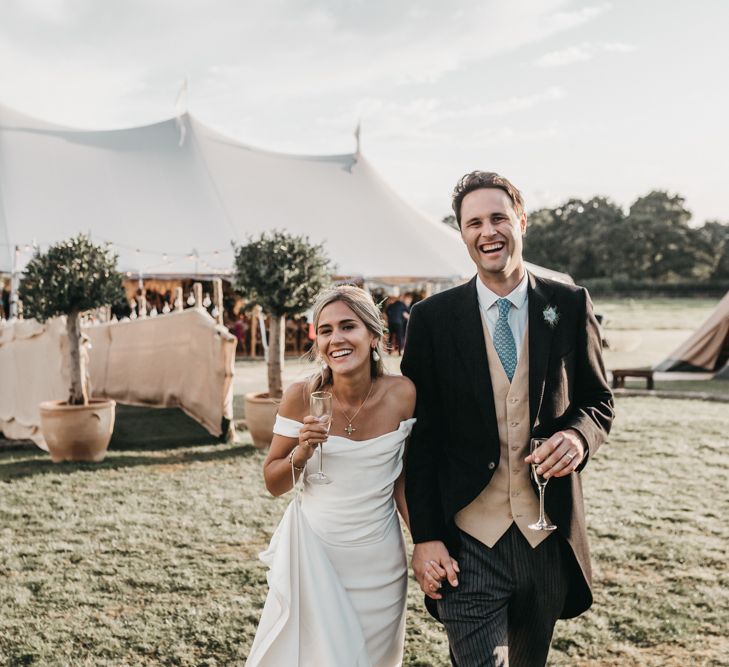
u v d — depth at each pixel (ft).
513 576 6.90
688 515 16.78
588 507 17.48
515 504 6.95
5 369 28.50
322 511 7.32
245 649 10.54
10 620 11.45
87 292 22.53
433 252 65.26
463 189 7.11
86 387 24.20
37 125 64.85
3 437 28.68
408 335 7.61
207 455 24.13
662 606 11.87
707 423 29.04
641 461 22.48
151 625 11.28
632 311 159.12
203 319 29.27
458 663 6.77
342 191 70.08
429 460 7.39
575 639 10.77
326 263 25.53
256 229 60.03
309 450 6.85
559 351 7.04
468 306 7.20
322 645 6.77
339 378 7.37
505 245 6.92
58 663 10.11
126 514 17.22
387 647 7.50
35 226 52.13
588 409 7.02
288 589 6.81
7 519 16.83
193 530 16.02
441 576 6.95
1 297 55.62
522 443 6.97
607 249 251.60
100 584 12.92
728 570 13.41
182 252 55.11
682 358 49.62
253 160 69.82
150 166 62.95
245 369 51.90
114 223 55.52
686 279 251.19
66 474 21.30
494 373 7.06
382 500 7.41
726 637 10.82
